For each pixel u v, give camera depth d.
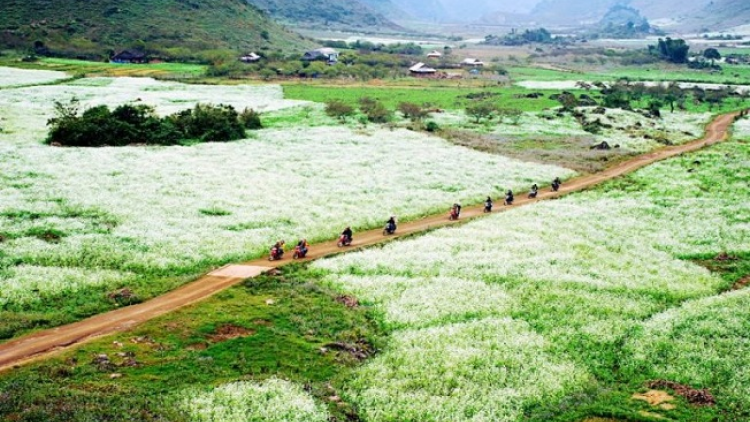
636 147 86.19
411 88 151.88
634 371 26.34
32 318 28.08
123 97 109.00
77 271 34.53
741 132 99.56
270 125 93.56
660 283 36.84
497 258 40.28
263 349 26.02
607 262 40.12
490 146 83.94
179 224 44.47
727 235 46.91
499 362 26.56
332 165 67.50
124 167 60.53
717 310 32.28
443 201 55.81
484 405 23.14
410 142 83.31
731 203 56.12
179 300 31.67
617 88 150.25
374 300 33.34
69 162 60.91
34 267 34.41
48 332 27.14
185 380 22.86
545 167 71.88
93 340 25.62
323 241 44.09
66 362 23.36
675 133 98.75
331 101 107.94
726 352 27.42
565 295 34.34
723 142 88.38
